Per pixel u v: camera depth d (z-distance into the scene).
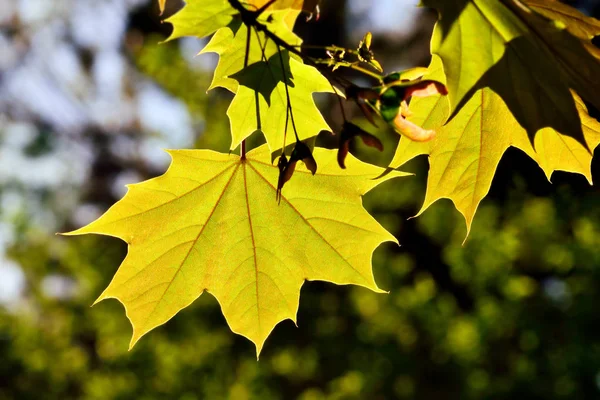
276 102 1.52
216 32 1.46
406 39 11.33
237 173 1.69
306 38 11.45
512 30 1.22
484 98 1.64
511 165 8.29
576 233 6.75
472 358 6.80
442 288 9.19
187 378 7.41
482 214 7.30
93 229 1.62
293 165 1.37
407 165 8.39
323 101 9.73
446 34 1.25
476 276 7.01
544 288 7.51
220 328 8.02
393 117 1.27
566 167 1.72
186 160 1.64
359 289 7.68
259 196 1.71
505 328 6.78
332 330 8.07
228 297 1.79
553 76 1.24
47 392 7.76
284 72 1.42
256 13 1.33
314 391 7.62
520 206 7.41
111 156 14.35
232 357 8.06
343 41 11.73
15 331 7.78
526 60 1.24
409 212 9.02
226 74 1.50
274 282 1.79
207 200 1.70
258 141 8.07
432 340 7.29
